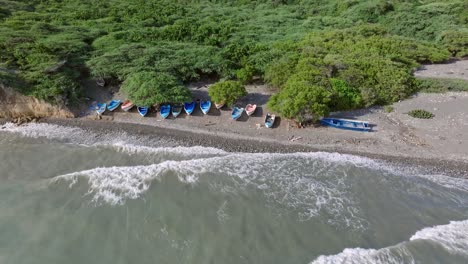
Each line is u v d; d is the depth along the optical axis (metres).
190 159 25.66
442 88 36.03
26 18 47.00
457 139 28.22
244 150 27.12
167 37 45.16
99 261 17.39
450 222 20.19
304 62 36.09
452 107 32.94
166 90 31.06
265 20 56.31
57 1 57.34
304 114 29.38
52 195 21.39
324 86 32.16
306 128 29.75
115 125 30.23
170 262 17.42
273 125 30.11
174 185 22.44
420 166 25.30
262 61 38.34
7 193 21.61
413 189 22.91
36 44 36.66
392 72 35.62
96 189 21.88
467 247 18.38
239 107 32.84
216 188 22.33
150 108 31.89
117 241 18.50
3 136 28.23
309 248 18.36
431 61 43.97
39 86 31.33
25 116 31.05
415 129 29.69
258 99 34.53
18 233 18.72
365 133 29.16
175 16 54.50
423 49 44.22
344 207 21.16
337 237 19.05
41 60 34.16
